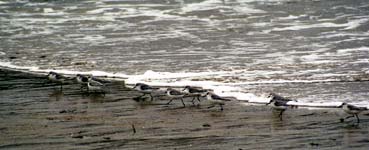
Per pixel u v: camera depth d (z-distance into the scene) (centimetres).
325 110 1933
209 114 1945
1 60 2908
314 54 2830
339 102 1986
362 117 1847
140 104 2108
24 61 2883
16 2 4366
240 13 3856
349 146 1562
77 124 1847
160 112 1989
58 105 2108
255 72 2511
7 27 3644
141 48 3059
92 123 1856
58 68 2722
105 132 1747
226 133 1712
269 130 1731
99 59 2855
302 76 2414
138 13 3922
